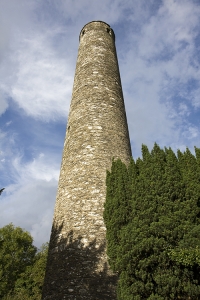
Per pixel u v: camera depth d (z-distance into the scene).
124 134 11.25
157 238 5.18
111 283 7.23
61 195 9.55
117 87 12.91
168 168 6.01
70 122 11.68
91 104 11.52
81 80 12.82
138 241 5.30
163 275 4.98
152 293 4.97
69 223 8.55
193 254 4.78
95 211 8.55
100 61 13.48
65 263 7.73
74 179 9.53
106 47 14.47
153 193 5.75
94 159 9.78
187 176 6.04
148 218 5.49
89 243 7.91
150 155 6.62
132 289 5.15
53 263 8.04
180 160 6.86
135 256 5.27
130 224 5.67
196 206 5.50
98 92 12.02
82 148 10.20
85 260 7.60
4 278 25.70
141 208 5.72
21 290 23.30
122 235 5.64
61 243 8.27
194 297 4.92
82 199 8.88
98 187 9.09
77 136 10.73
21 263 28.00
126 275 5.33
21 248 28.36
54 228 8.98
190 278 5.06
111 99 12.04
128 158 10.56
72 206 8.88
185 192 5.72
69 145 10.82
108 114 11.38
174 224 5.21
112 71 13.41
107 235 6.48
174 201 5.58
